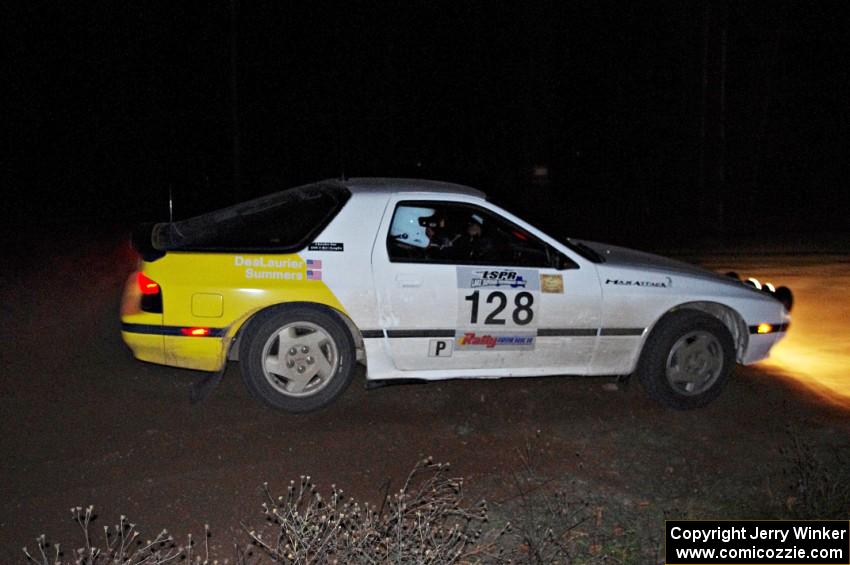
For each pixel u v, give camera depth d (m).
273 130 25.88
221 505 4.75
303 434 5.66
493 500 4.90
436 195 6.08
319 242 5.84
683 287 6.32
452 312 5.93
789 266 12.44
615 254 6.73
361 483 5.05
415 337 5.92
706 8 20.28
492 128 27.42
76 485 4.91
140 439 5.50
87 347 7.36
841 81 25.27
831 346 8.05
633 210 20.94
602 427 5.98
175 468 5.13
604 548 4.41
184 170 23.80
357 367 6.83
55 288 9.67
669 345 6.25
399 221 6.09
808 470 5.19
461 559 4.25
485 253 6.08
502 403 6.34
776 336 6.58
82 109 24.59
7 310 8.58
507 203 6.27
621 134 26.48
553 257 6.11
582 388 6.71
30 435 5.53
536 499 4.91
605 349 6.21
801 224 18.03
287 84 25.98
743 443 5.79
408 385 6.57
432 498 4.64
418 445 5.58
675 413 6.31
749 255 13.51
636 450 5.63
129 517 4.60
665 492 5.05
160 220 16.36
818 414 6.32
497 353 6.06
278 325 5.78
